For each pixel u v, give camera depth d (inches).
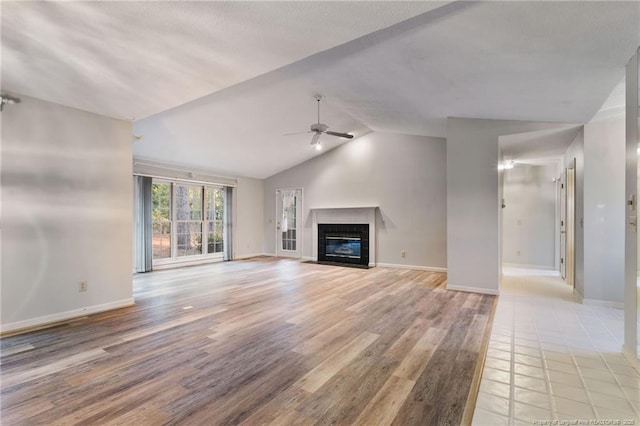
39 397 77.7
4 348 106.1
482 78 116.5
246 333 119.6
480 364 95.1
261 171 327.3
